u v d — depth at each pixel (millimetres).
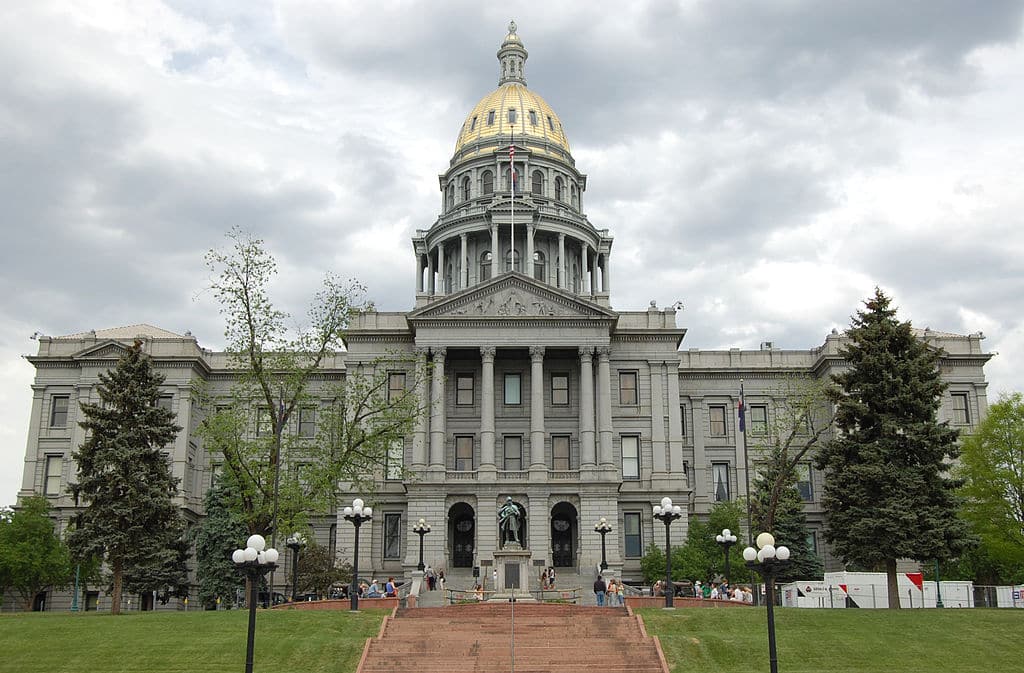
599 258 123312
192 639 42312
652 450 85875
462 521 86250
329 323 61594
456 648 41656
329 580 77625
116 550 62781
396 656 40531
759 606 52312
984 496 67125
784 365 97500
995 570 73188
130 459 64250
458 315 84312
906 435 54594
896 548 52781
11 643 41531
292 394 67562
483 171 120062
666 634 44219
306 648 41375
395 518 84250
